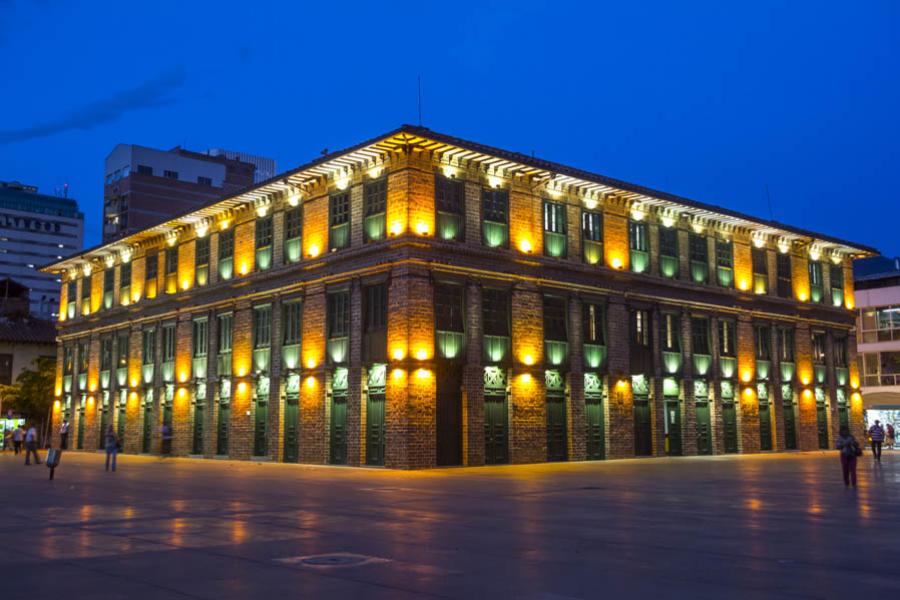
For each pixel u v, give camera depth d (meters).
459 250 32.66
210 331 40.62
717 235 43.81
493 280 33.84
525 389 34.34
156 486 22.27
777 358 45.72
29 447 33.75
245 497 18.91
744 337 44.19
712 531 12.91
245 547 11.33
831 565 9.91
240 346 38.69
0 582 8.93
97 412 49.22
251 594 8.31
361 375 32.56
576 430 36.00
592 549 11.14
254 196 38.28
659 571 9.54
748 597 8.16
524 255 34.81
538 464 33.66
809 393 47.12
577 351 36.53
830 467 30.77
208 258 41.62
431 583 8.84
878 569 9.64
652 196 38.97
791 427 46.38
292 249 36.78
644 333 39.69
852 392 50.38
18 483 23.53
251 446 37.34
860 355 61.28
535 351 34.91
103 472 28.86
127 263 48.25
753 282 45.34
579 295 36.94
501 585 8.74
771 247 46.69
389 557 10.49
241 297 38.94
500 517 14.84
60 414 53.22
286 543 11.69
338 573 9.41
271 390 36.69
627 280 38.78
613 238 38.91
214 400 39.97
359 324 32.94
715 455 41.47
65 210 153.00
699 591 8.45
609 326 37.94
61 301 54.69
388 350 31.53
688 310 41.41
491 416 33.31
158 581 8.97
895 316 59.84
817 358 48.88
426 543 11.68
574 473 27.59
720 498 18.42
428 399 31.16
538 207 36.03
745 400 43.59
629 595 8.26
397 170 32.31
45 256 149.38
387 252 32.09
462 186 33.50
